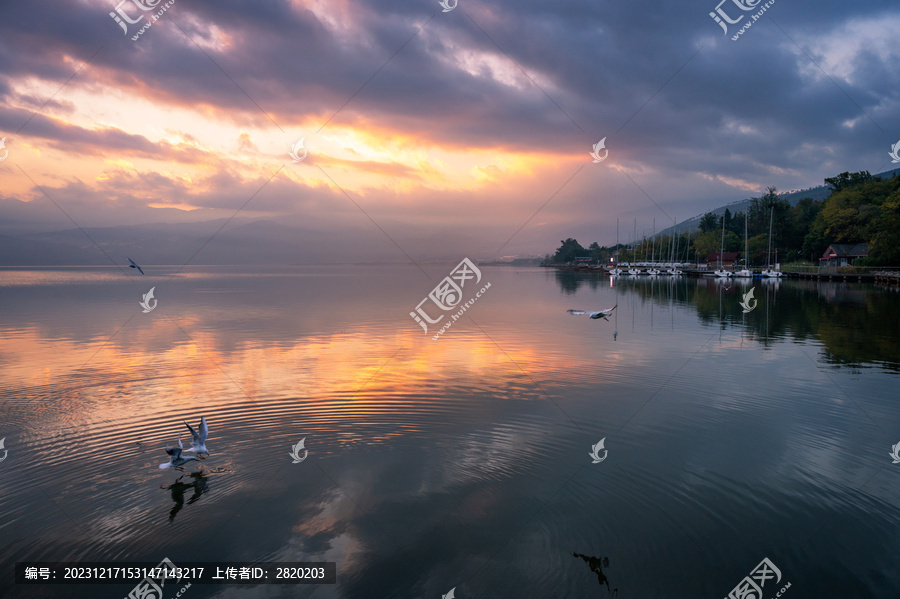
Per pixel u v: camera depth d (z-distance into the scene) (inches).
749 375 872.3
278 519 431.5
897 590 343.9
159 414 675.4
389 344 1171.3
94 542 403.2
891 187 3900.1
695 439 590.2
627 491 471.5
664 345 1163.3
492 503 452.8
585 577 358.9
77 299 2338.8
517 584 353.1
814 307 1940.2
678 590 345.1
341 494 469.7
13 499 464.8
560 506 446.3
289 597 342.6
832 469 514.0
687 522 422.0
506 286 3627.0
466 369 922.1
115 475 509.0
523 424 637.3
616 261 6437.0
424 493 470.3
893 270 3277.6
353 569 369.7
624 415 670.5
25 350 1091.9
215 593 347.9
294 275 6023.6
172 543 400.2
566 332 1354.6
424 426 631.8
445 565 372.8
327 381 833.5
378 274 6437.0
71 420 653.3
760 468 514.3
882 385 802.8
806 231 5068.9
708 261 5762.8
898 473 502.9
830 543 393.4
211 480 497.7
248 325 1485.0
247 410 689.6
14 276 5354.3
